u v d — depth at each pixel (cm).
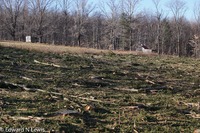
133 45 6744
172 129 696
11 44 2748
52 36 6894
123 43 6562
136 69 1811
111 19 6806
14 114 764
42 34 6212
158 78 1511
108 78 1423
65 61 1933
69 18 7019
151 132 673
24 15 6272
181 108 909
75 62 1930
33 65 1669
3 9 6212
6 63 1633
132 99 1011
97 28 7450
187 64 2358
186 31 7588
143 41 7475
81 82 1269
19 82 1193
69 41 7050
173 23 7625
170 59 2867
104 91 1127
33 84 1172
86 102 930
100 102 936
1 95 971
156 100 1014
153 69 1859
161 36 7088
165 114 827
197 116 820
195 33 7194
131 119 762
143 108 883
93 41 7325
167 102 988
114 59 2408
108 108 865
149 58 2850
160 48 7144
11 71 1429
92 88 1178
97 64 1933
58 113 782
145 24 7625
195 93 1156
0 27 6206
